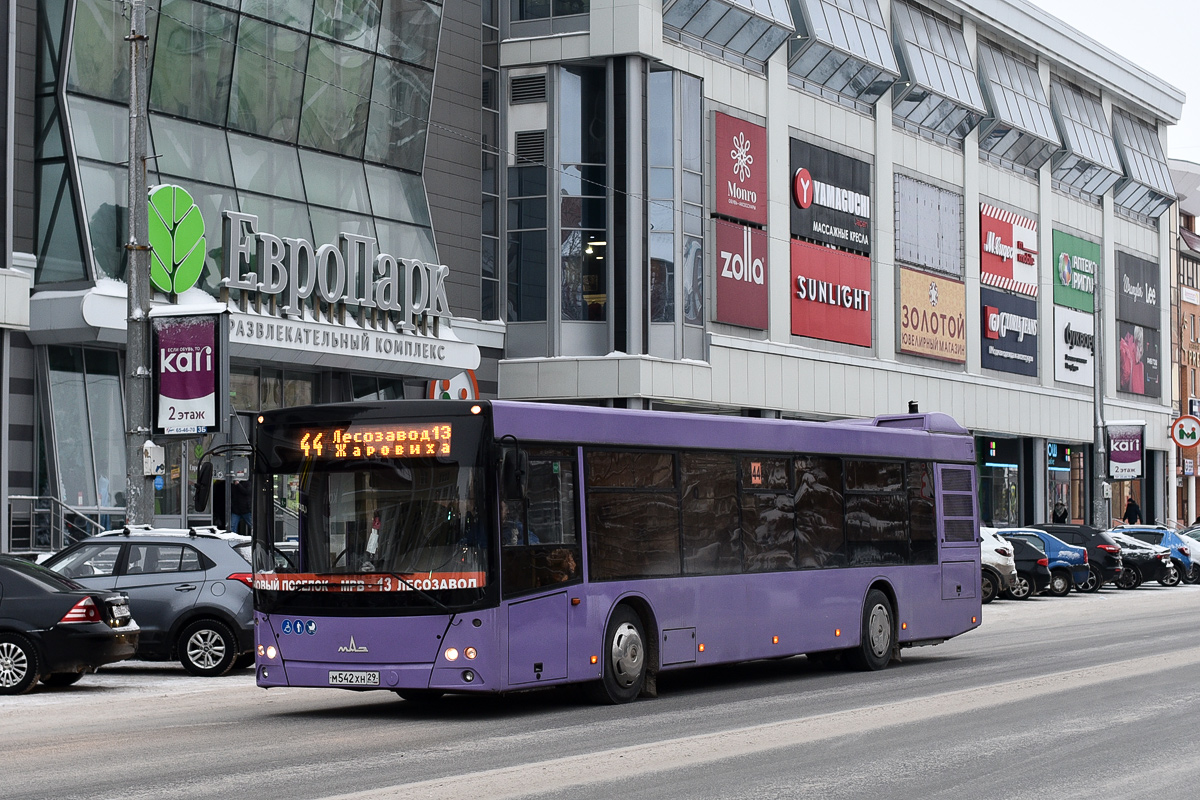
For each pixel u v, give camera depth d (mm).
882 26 52156
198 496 14766
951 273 56219
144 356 21750
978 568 21781
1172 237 76312
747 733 12992
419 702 16219
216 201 30812
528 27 39812
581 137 39625
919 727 13391
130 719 14672
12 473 27219
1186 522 77562
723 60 43719
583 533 15164
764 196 45156
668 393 39688
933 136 55656
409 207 36094
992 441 51594
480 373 38781
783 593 17828
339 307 32656
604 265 39500
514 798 9656
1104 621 29297
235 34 31578
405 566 14133
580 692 16984
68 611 16875
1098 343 56062
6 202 27906
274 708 15742
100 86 29016
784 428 18219
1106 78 67688
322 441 14609
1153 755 11750
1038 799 9812
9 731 13641
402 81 35969
